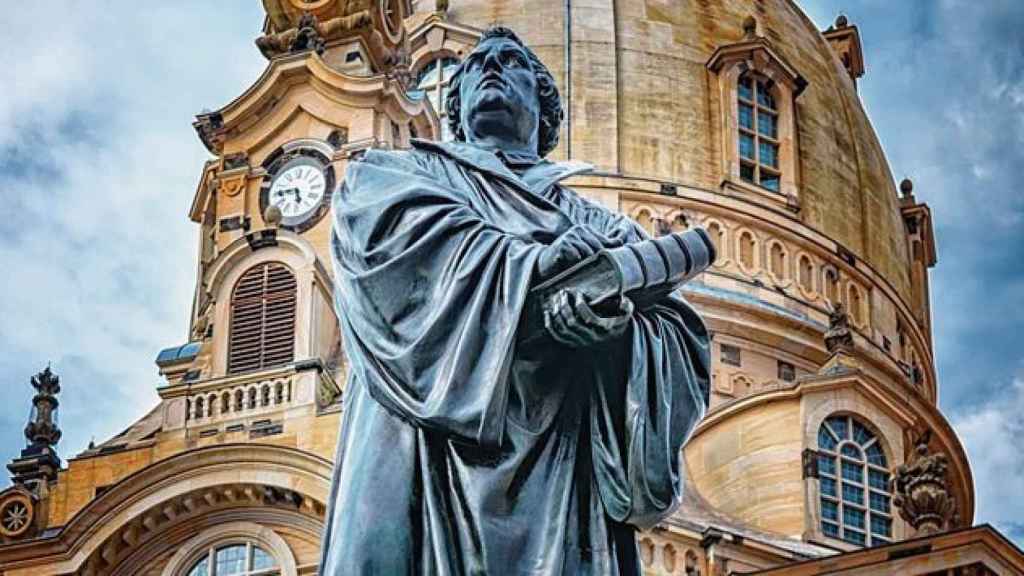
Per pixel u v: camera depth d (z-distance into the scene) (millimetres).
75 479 51969
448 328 6391
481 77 7262
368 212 6559
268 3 61094
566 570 6402
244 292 54500
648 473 6484
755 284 72438
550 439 6508
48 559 50125
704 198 73750
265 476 49562
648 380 6566
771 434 63656
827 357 71938
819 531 62031
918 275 80812
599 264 6398
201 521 50281
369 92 58125
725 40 78125
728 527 57281
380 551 6340
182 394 52250
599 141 74375
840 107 80438
